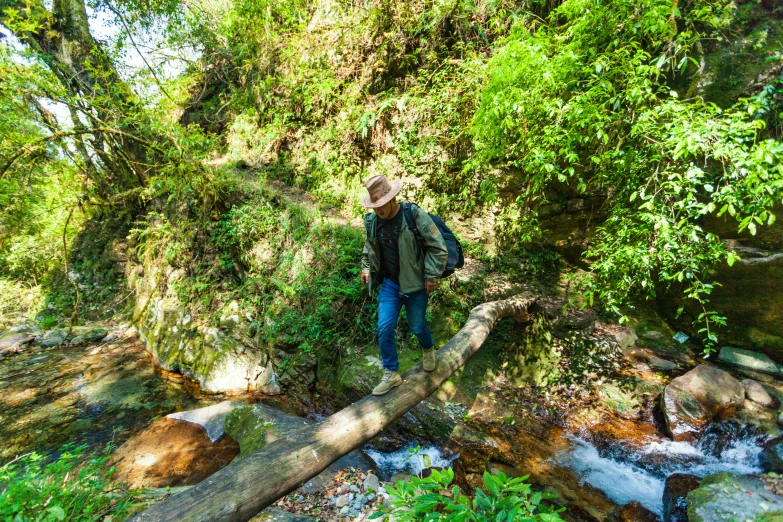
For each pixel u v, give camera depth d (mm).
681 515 3045
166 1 8352
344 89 7527
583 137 3742
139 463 3787
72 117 7215
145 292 7770
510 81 4047
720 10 4105
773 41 4203
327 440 2596
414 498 1529
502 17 5488
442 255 2668
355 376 4641
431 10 6094
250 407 4375
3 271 9477
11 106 5469
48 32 7395
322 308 5395
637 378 4660
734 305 4840
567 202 5516
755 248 4512
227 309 6406
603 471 3646
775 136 4082
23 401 5438
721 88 4328
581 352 4926
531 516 1314
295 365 5379
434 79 6234
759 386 4262
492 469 3664
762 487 3000
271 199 6996
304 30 7992
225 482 2115
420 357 4766
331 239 5973
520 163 4594
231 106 9453
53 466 2535
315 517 2818
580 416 4320
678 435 3904
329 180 7527
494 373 4898
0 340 7480
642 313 5586
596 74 3730
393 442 4207
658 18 3340
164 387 5848
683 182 3166
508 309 4738
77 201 8852
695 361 4898
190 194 7176
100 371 6336
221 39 9617
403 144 6641
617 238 3945
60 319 8594
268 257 6512
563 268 5812
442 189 6477
